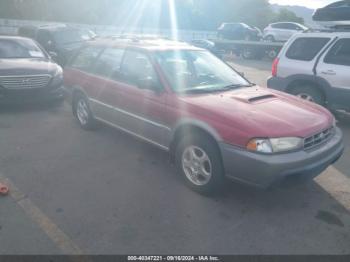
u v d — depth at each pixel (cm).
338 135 379
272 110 357
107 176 406
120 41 502
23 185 379
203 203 350
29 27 1334
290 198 363
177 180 399
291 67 654
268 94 412
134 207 340
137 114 434
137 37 545
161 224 313
